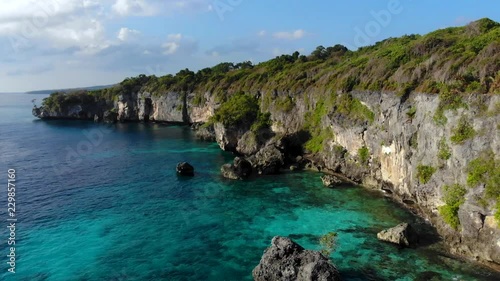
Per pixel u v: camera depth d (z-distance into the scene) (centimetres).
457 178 3562
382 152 5150
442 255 3344
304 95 7825
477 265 3141
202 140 10044
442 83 4138
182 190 5578
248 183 5872
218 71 16112
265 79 10194
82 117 16375
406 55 5762
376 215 4381
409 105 4553
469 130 3538
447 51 4653
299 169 6575
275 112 8344
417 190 4181
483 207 3138
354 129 5781
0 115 19238
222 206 4862
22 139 10375
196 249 3672
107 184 5884
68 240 3869
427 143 4078
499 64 3650
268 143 7538
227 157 7888
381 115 5228
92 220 4400
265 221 4328
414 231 3678
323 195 5178
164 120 14375
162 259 3481
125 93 15288
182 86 13838
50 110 16562
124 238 3919
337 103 6462
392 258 3341
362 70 6356
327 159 6431
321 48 12438
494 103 3375
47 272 3256
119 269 3306
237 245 3747
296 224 4212
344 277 3058
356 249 3541
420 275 3047
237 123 8469
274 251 3128
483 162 3291
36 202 5006
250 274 3212
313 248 3616
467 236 3275
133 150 8725
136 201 5081
